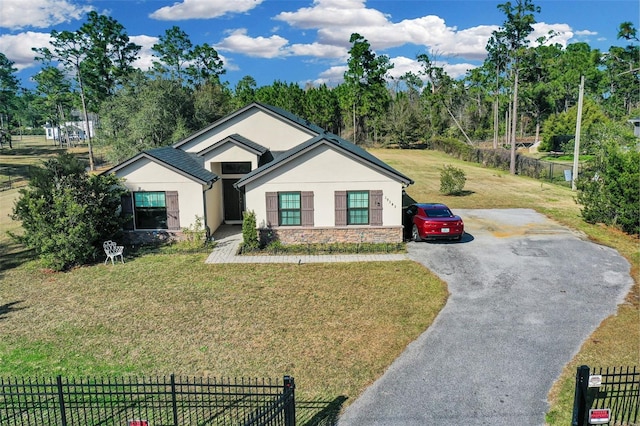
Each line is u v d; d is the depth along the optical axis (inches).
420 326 535.8
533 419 371.2
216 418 386.6
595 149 1561.3
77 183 799.1
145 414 392.2
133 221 884.0
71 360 474.9
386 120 2935.5
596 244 837.2
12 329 548.7
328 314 573.3
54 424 380.2
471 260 760.3
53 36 2349.9
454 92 3319.4
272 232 867.4
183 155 1007.0
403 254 800.9
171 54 3110.2
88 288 678.5
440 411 382.6
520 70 2063.2
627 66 3378.4
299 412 385.4
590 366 444.5
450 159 2325.3
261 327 542.0
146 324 555.2
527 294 620.7
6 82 3848.4
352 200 860.0
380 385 421.7
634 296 609.9
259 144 1059.3
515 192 1384.1
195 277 711.7
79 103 2945.4
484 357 464.8
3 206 1482.5
